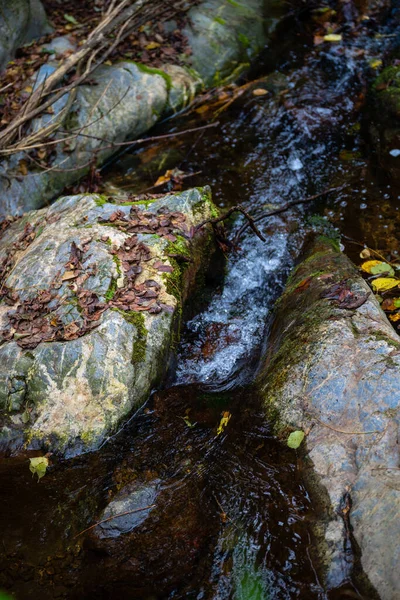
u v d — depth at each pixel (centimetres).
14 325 190
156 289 194
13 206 252
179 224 211
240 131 285
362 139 275
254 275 229
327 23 339
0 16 284
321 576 150
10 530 165
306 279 208
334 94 297
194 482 170
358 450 161
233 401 188
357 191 254
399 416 162
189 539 160
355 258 229
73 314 189
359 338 180
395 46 322
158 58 304
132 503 166
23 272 201
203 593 152
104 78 285
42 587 155
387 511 149
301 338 187
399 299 210
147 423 183
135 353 184
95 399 181
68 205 221
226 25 323
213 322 214
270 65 317
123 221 210
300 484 165
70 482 172
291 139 278
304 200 240
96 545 160
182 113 296
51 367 182
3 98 271
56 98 261
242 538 160
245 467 171
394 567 144
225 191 259
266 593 151
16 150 240
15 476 174
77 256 200
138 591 153
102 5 322
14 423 181
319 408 171
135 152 282
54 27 308
